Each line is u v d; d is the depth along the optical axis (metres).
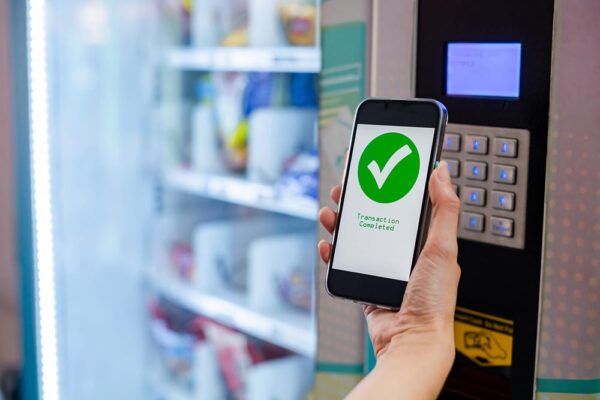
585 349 0.84
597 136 0.80
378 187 0.88
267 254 2.26
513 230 0.87
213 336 2.52
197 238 2.48
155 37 2.53
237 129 2.39
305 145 2.28
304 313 2.23
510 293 0.88
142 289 2.64
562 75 0.81
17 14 1.97
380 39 0.98
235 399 2.44
